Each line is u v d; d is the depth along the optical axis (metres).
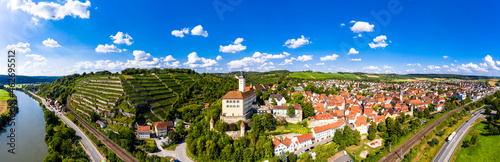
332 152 143.12
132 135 172.00
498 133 168.62
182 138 177.62
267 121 163.50
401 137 169.62
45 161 134.75
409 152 147.88
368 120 195.88
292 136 160.12
